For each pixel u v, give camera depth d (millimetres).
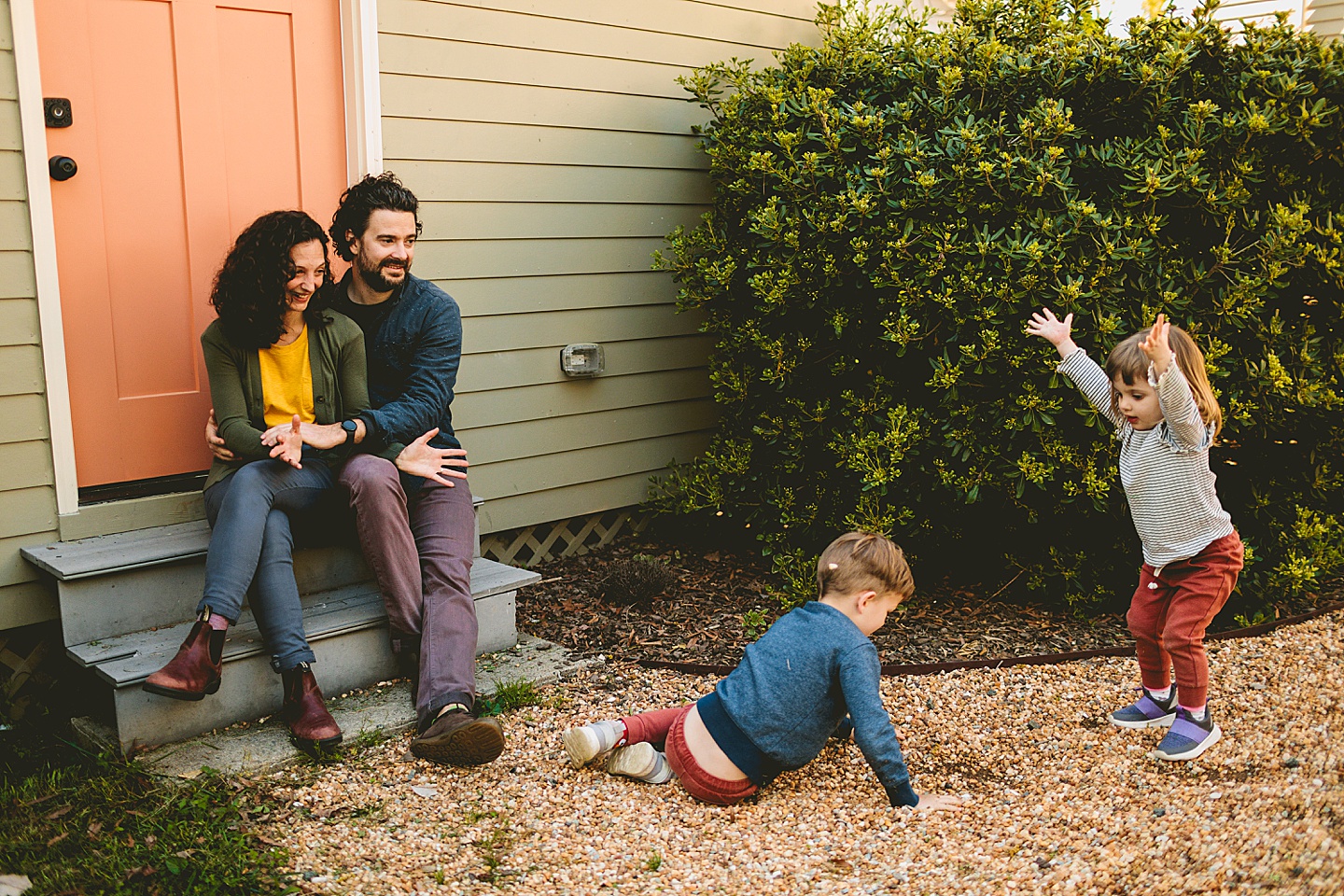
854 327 4570
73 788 2963
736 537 5406
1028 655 4031
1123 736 3400
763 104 4883
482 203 4609
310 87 4113
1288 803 2783
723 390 5055
